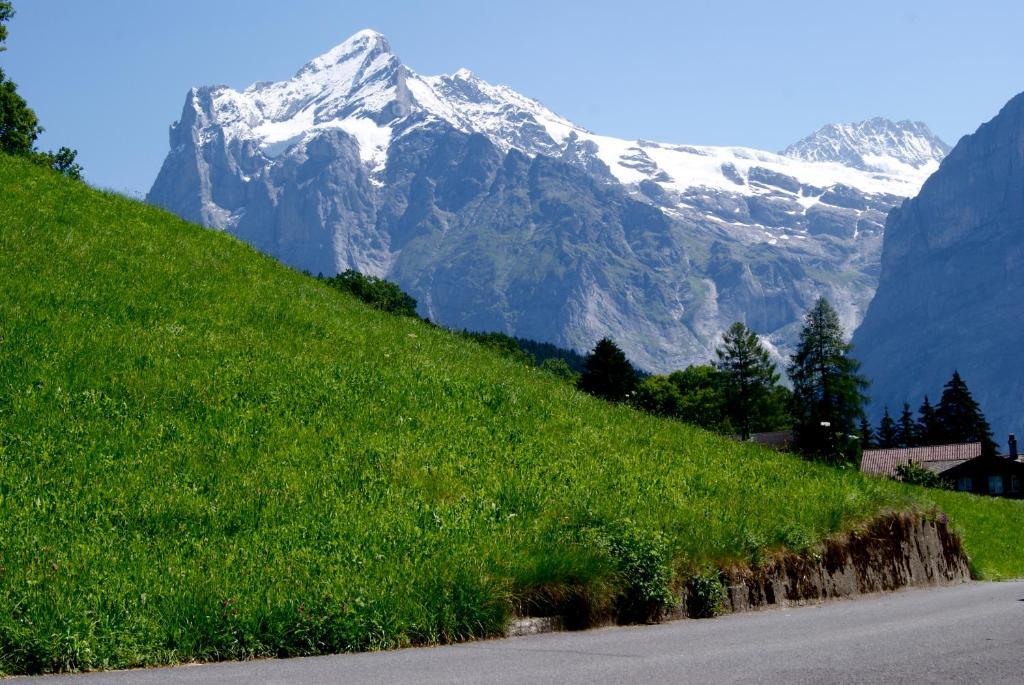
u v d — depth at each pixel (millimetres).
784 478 22562
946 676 8578
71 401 17812
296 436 18219
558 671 9070
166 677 8805
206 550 12375
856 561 19469
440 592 11680
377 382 22953
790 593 16766
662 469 20594
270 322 26359
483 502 15953
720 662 9461
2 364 18859
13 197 30234
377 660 9891
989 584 24047
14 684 8461
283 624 10344
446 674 8938
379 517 14500
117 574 11047
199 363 21391
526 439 20922
